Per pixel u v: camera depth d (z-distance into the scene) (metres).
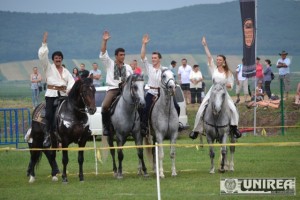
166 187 18.66
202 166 23.30
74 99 19.70
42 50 19.92
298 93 35.88
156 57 20.69
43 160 26.59
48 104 20.12
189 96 38.44
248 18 30.16
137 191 18.20
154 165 21.42
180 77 38.59
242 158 24.94
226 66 20.75
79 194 18.02
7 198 17.83
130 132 20.45
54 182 20.36
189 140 31.77
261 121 35.03
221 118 20.69
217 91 20.42
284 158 24.81
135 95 19.89
